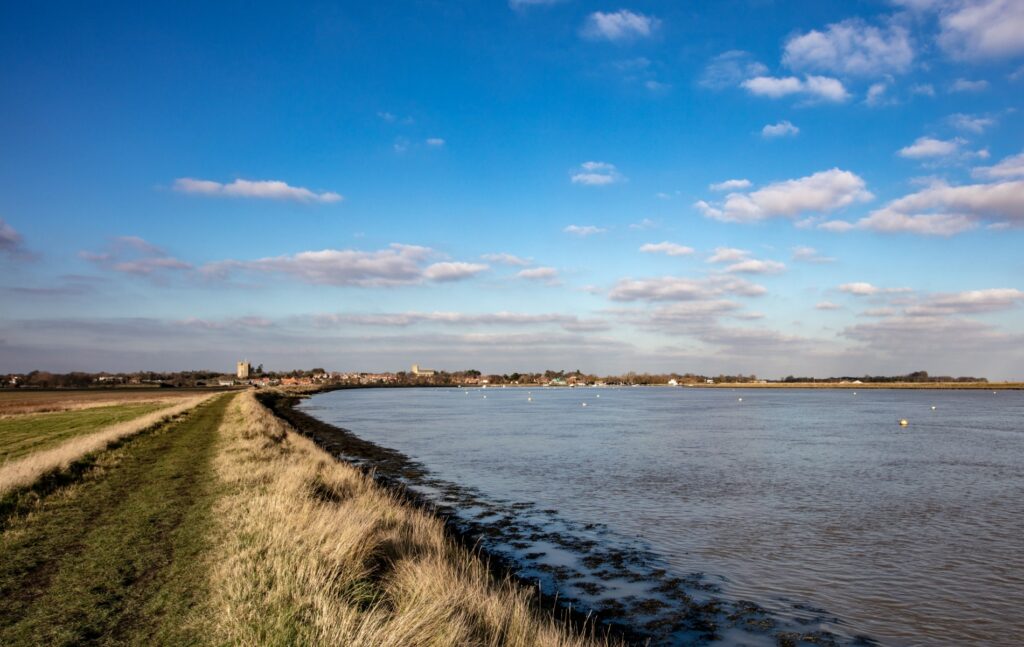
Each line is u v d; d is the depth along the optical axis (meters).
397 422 65.81
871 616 11.75
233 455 24.11
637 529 18.34
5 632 7.57
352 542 10.38
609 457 35.28
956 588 13.30
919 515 20.11
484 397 174.00
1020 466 31.50
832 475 28.50
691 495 23.59
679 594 12.85
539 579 13.77
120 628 7.63
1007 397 170.00
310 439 40.81
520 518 19.73
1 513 14.45
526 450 38.72
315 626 6.92
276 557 9.35
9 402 91.94
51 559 10.68
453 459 34.28
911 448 39.72
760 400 146.38
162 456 25.86
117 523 13.31
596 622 11.33
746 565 14.84
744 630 11.06
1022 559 15.35
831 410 94.12
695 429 55.88
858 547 16.39
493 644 7.45
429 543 12.68
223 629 7.38
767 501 22.44
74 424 48.56
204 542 11.50
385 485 25.09
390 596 8.91
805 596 12.80
